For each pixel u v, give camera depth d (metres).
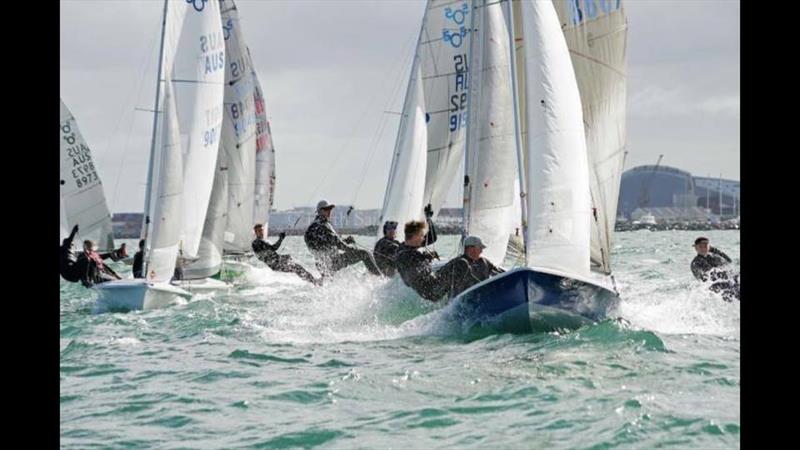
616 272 71.12
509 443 20.53
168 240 50.84
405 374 27.36
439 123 53.25
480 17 40.62
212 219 61.38
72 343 36.44
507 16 35.66
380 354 31.44
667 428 21.08
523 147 34.91
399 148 53.78
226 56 68.50
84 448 21.28
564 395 24.30
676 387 24.91
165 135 50.97
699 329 34.66
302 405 24.62
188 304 49.88
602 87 37.34
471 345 32.12
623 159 37.94
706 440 20.23
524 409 23.14
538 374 26.72
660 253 108.88
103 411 24.67
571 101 33.03
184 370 29.98
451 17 53.00
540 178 32.53
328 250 51.12
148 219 51.31
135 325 42.06
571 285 31.97
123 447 21.28
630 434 20.69
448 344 32.81
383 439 21.23
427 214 51.78
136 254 52.84
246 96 68.88
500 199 41.12
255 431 22.30
